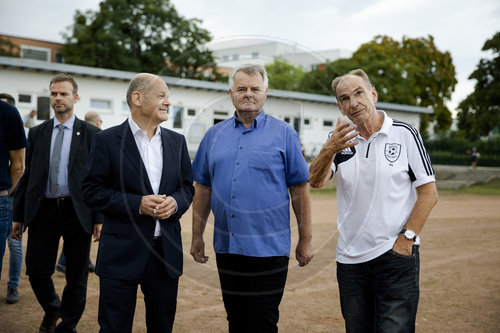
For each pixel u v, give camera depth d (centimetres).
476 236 793
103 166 239
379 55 2977
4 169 311
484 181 2212
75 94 333
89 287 458
